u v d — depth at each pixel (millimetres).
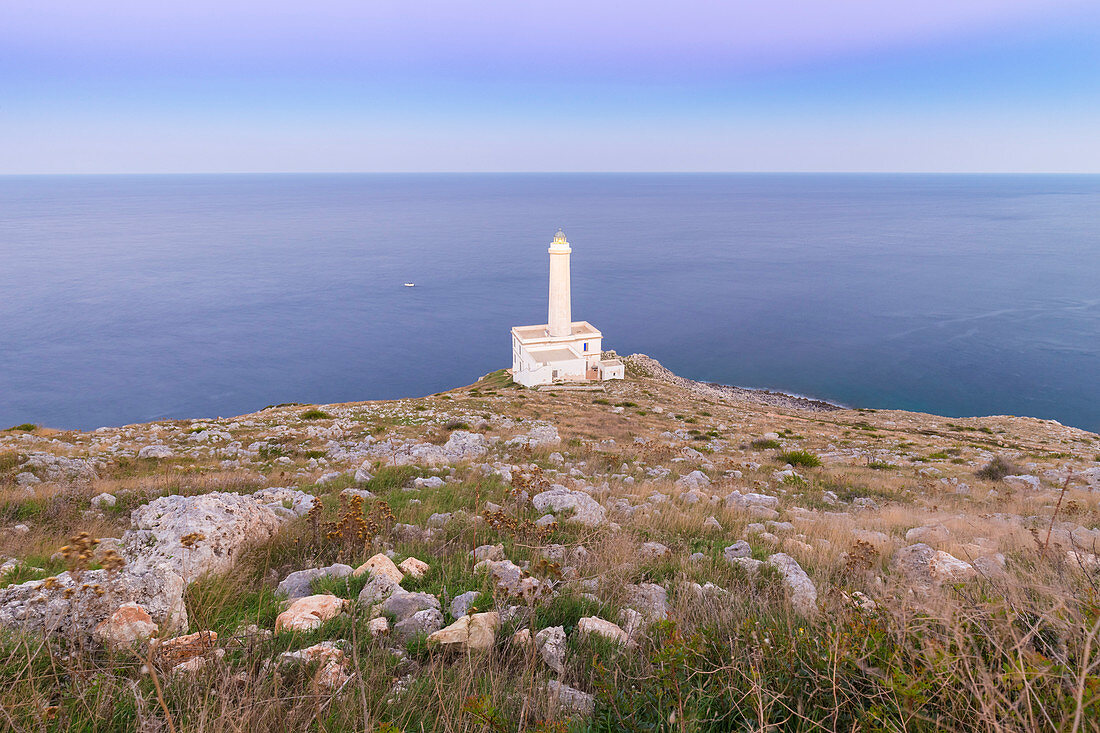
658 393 55750
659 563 8117
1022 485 22906
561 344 65875
